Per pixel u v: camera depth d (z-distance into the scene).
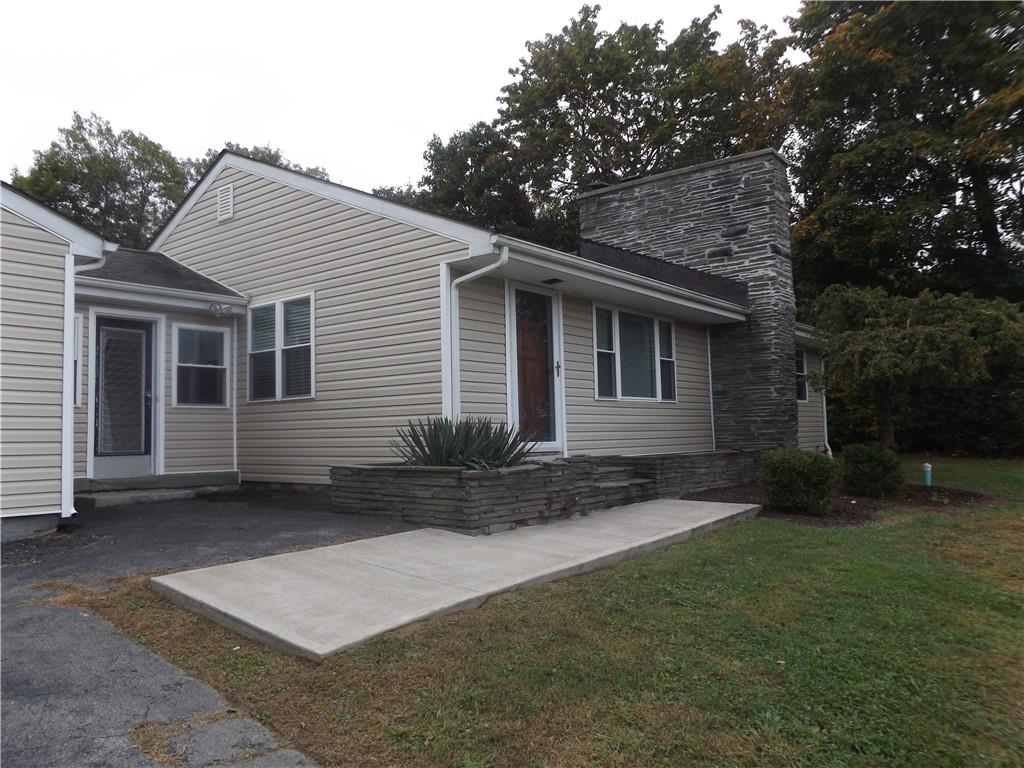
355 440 9.49
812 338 13.91
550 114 25.48
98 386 9.58
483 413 8.89
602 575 5.61
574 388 10.22
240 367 11.05
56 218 6.96
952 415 18.25
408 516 7.38
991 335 10.05
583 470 8.32
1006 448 17.53
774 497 8.84
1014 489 11.52
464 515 6.83
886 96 18.78
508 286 9.38
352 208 9.69
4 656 3.90
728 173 13.17
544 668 3.78
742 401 12.89
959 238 19.36
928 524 8.13
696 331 13.08
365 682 3.58
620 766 2.92
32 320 6.76
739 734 3.19
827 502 8.78
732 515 8.15
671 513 8.25
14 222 6.69
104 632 4.26
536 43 26.27
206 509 8.54
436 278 8.71
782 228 12.93
